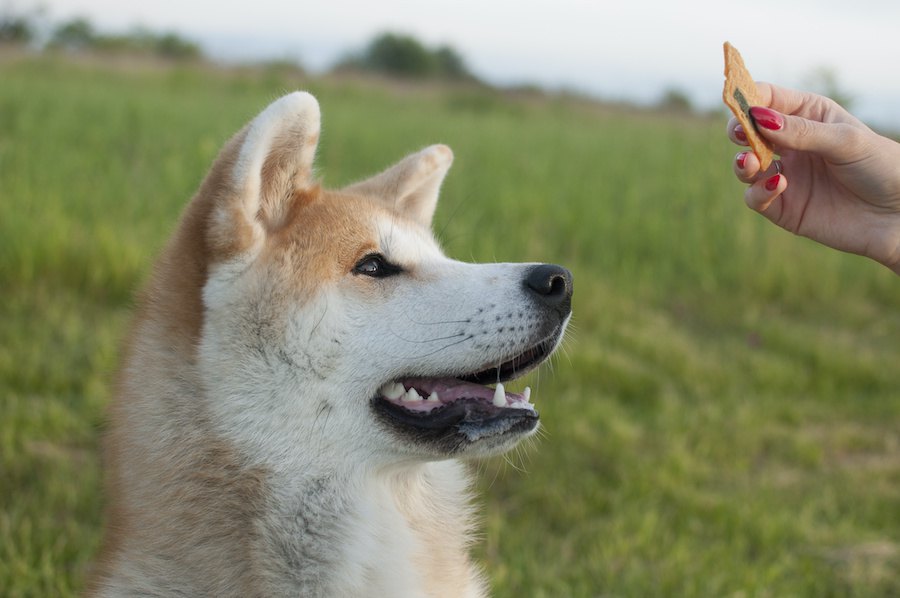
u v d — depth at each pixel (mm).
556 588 4629
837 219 3320
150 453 3037
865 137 3021
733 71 2988
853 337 8844
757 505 5531
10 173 9430
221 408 3012
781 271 9758
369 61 50500
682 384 7340
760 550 5203
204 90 24391
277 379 3018
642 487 5645
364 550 3082
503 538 5047
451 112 26562
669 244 10414
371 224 3225
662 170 14211
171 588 2988
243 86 25922
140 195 9406
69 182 9617
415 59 50156
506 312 3145
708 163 13188
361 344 3080
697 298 9477
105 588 3047
